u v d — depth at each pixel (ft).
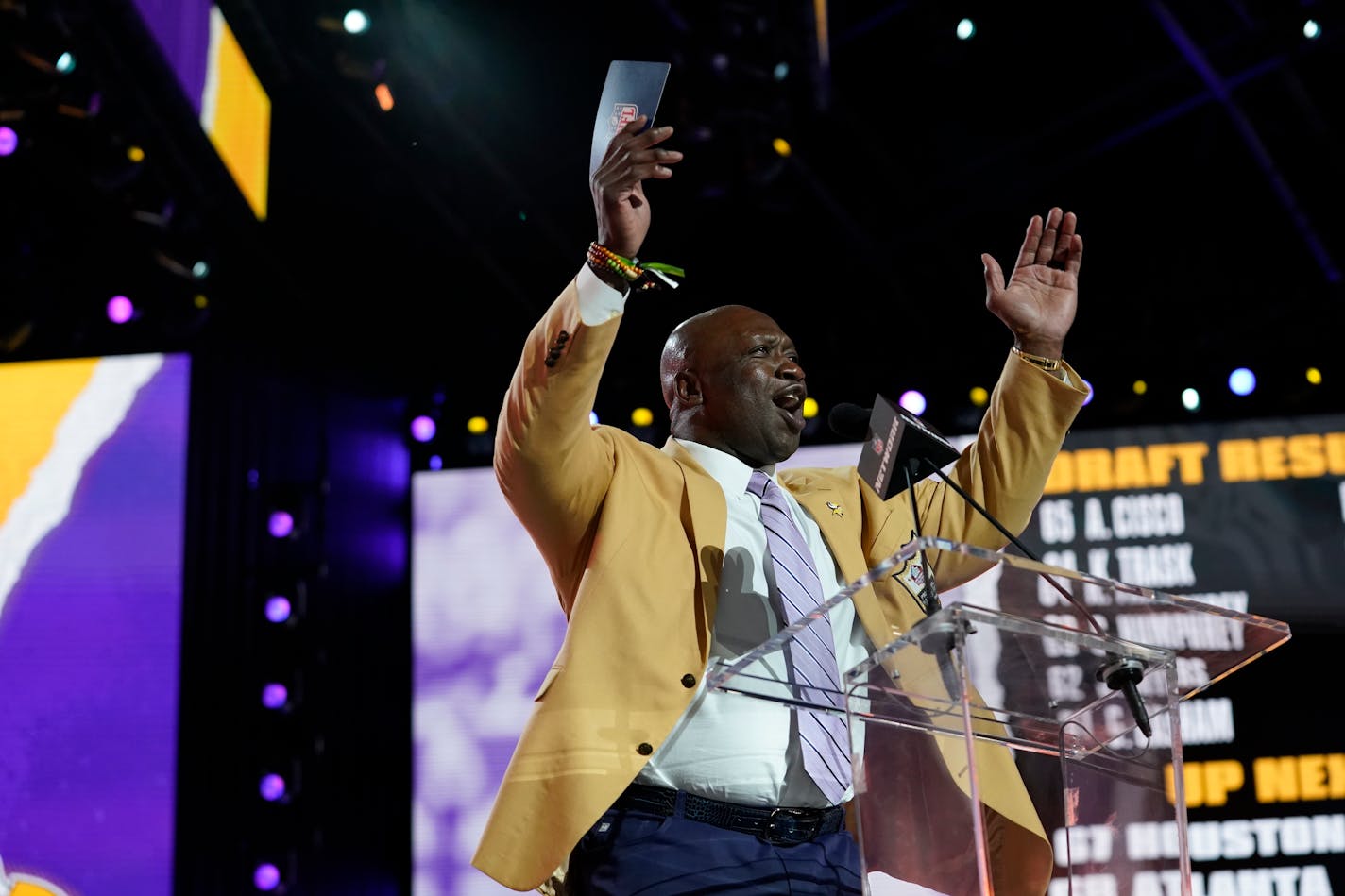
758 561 8.93
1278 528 21.81
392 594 23.12
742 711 8.50
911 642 6.84
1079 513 22.15
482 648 22.48
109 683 21.84
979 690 7.25
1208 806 20.97
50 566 22.29
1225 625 7.16
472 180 23.15
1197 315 23.03
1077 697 7.41
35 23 17.90
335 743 22.49
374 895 22.16
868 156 23.47
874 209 23.57
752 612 8.73
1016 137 23.25
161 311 23.13
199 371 23.00
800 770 8.50
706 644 8.51
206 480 22.75
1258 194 22.94
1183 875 7.14
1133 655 7.16
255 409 23.39
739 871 8.23
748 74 20.33
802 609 8.63
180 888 21.12
